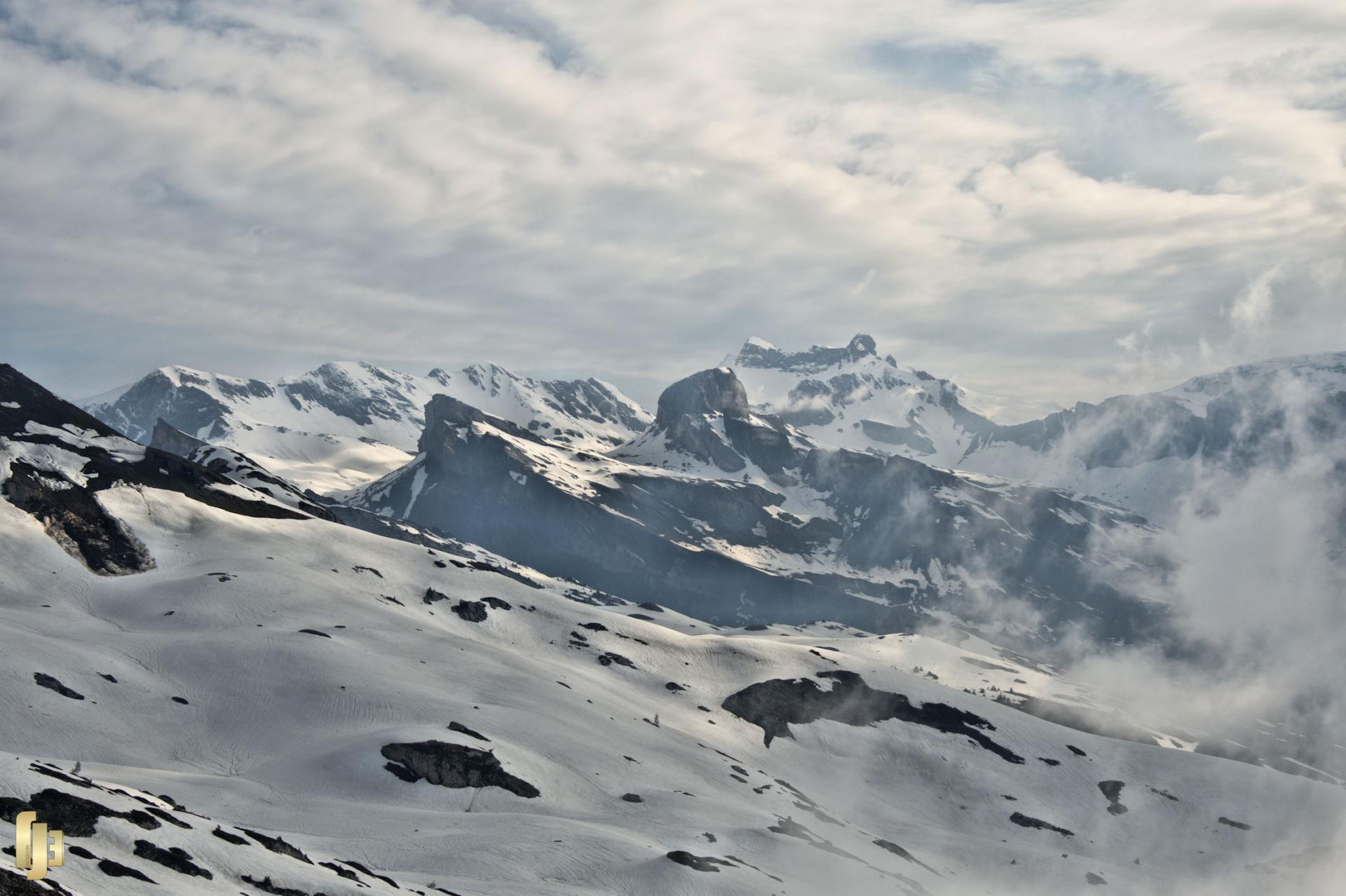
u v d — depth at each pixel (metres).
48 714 152.12
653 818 158.12
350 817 132.88
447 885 108.00
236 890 79.38
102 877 71.81
